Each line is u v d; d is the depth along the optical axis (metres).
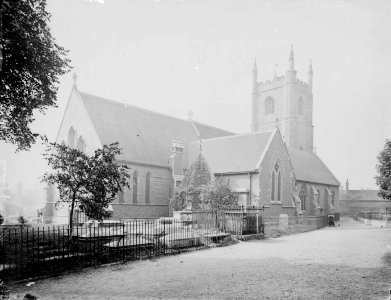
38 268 12.30
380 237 26.47
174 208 36.53
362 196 84.25
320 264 14.41
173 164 40.25
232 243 22.14
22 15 17.19
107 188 18.86
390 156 27.20
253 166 37.31
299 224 38.69
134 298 9.33
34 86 20.58
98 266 13.53
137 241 17.02
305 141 70.38
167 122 48.66
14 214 48.78
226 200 34.44
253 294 9.67
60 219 37.22
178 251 17.64
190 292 9.91
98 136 35.69
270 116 70.12
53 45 19.84
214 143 45.62
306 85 71.31
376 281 11.16
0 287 10.00
